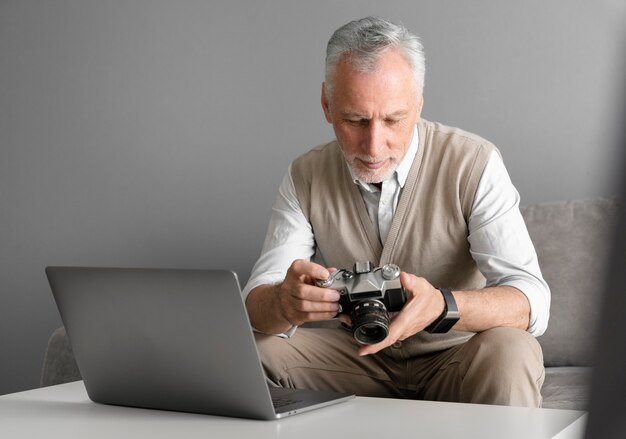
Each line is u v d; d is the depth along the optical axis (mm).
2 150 3105
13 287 3096
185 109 2814
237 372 1006
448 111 2418
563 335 1957
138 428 996
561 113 2271
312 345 1571
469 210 1599
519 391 1199
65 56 3006
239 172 2732
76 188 2996
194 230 2807
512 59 2330
